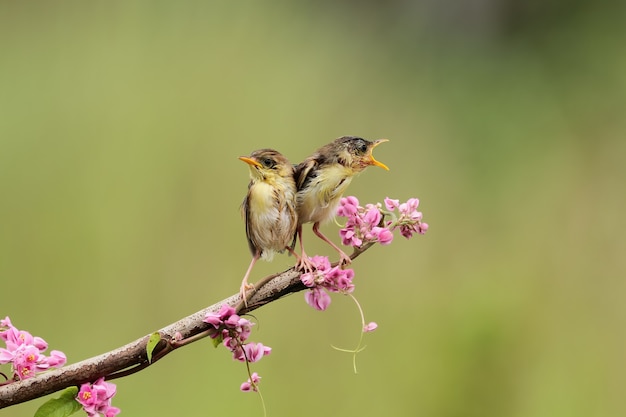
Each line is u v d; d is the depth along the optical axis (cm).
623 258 941
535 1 1631
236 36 1044
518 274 901
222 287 788
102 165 852
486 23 1586
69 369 596
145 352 597
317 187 607
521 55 1527
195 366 744
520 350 810
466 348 797
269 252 608
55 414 596
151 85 938
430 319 828
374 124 1119
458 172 1096
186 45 1008
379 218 603
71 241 805
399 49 1380
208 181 851
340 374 766
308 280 599
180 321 598
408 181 1045
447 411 762
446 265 911
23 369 597
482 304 832
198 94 936
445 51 1466
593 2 1598
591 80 1422
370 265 880
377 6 1471
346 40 1288
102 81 947
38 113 912
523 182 1106
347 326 797
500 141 1201
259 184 606
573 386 794
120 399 717
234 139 899
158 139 874
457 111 1262
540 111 1328
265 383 739
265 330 766
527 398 786
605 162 1152
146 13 1048
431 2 1565
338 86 1130
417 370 780
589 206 1045
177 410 716
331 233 807
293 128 963
